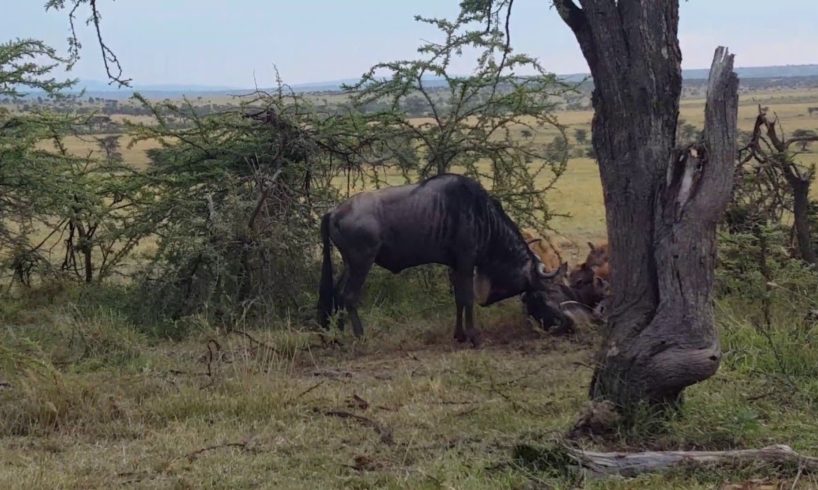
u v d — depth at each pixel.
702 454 5.81
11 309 12.02
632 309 6.64
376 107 15.80
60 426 7.09
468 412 7.31
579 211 24.52
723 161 6.25
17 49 12.60
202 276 11.74
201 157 12.59
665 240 6.43
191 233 11.88
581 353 9.79
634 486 5.52
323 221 10.73
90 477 5.98
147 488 5.75
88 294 12.53
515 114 13.24
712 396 7.27
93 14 8.46
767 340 8.61
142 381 8.29
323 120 12.68
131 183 12.70
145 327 11.26
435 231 10.53
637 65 6.52
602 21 6.57
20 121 12.56
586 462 5.76
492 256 10.79
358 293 10.59
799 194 10.68
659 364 6.44
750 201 10.91
